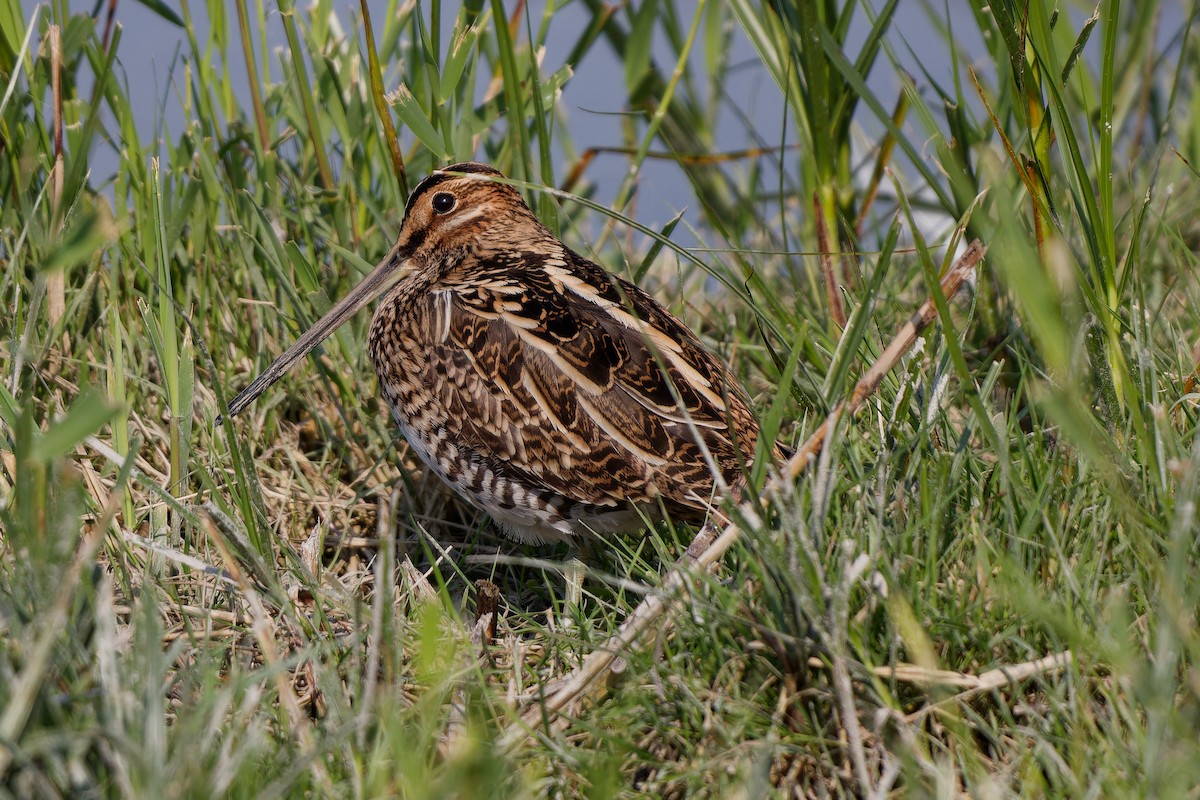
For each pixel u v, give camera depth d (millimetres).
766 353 9195
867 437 7539
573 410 7508
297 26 10805
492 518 8430
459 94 10227
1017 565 6051
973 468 6980
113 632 5250
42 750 4645
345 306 8641
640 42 11453
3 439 7105
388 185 9945
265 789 4906
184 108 9680
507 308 7789
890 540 6211
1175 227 9766
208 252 9102
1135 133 11398
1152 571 5750
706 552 6113
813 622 5539
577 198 7094
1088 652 5535
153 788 4504
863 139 12547
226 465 8086
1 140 9039
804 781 5621
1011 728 5531
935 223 11977
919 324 6480
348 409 8977
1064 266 6254
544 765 5633
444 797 5020
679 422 7445
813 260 10062
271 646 5770
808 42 8906
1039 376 8289
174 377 7418
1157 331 8406
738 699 5789
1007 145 7246
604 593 7605
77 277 8969
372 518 8445
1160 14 12023
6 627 5426
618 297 8008
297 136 10414
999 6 7355
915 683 5719
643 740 5816
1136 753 5129
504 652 6699
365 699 5340
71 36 9070
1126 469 6445
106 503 7301
